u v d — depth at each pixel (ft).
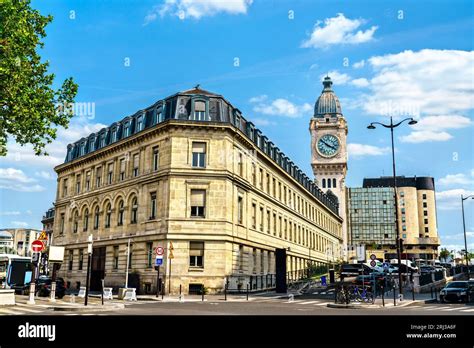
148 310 63.62
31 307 66.28
